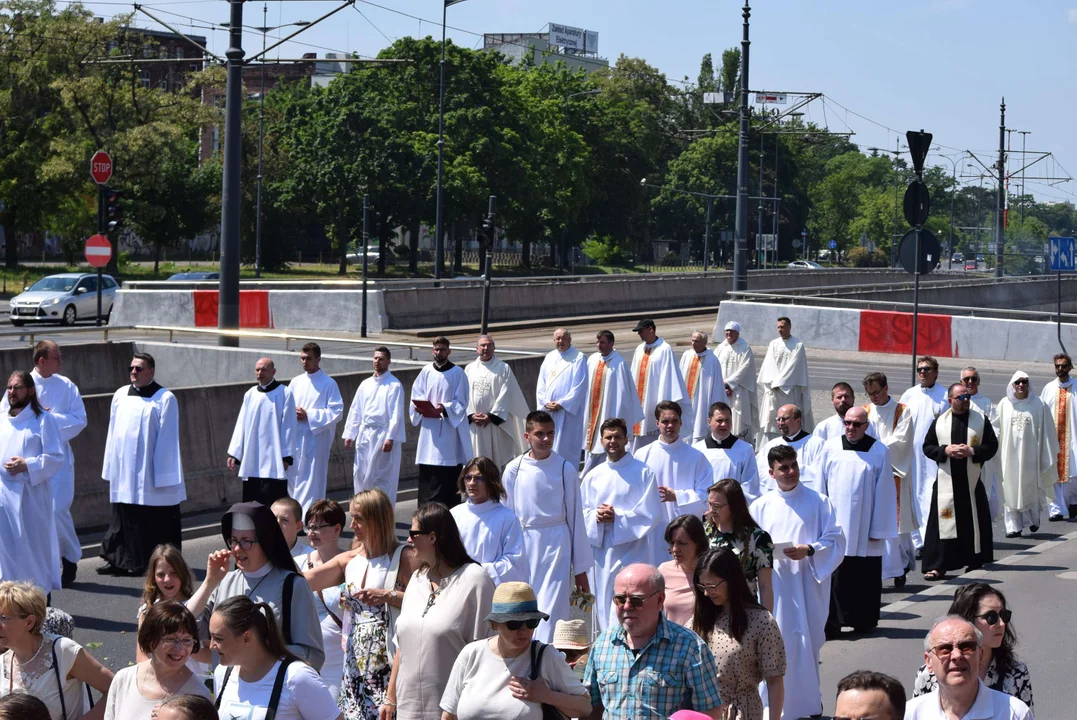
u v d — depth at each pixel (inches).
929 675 233.3
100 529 603.8
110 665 402.3
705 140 4771.2
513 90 3216.0
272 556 264.5
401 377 777.6
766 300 1692.9
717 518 308.5
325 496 642.2
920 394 619.5
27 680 256.5
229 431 673.6
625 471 389.7
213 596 265.1
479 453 682.2
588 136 3762.3
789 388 812.0
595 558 394.3
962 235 6688.0
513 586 235.6
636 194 3922.2
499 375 681.6
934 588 522.6
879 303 1646.2
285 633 260.2
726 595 265.0
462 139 3063.5
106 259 1370.6
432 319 1670.8
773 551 329.7
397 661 273.6
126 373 1103.6
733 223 4773.6
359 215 3034.0
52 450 454.0
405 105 3043.8
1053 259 1417.3
